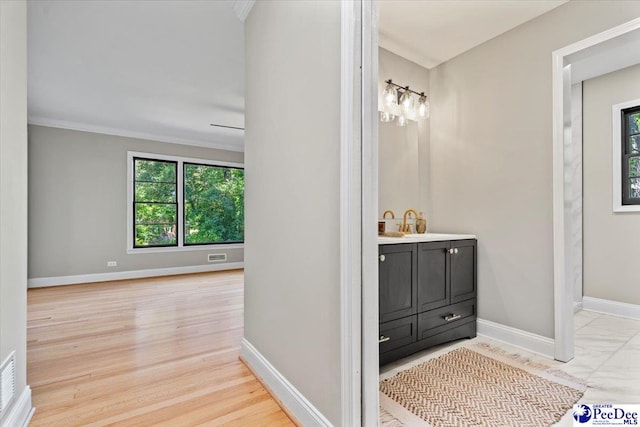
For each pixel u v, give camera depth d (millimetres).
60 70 3295
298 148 1590
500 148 2305
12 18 1446
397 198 2584
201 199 6379
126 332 2832
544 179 2055
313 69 1473
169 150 5969
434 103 2752
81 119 4922
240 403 1702
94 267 5262
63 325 3031
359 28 1266
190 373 2043
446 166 2662
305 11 1535
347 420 1237
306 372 1506
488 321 2383
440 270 2213
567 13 1868
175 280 5402
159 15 2410
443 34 2344
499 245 2314
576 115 1351
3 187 1339
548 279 2031
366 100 1278
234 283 5148
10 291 1397
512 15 2111
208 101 4168
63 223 5023
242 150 6855
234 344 2553
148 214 5805
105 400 1726
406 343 2006
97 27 2553
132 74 3398
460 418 1475
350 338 1238
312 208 1477
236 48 2889
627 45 1383
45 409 1641
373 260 1292
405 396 1649
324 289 1385
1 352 1316
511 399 1551
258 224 2051
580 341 1365
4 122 1359
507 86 2260
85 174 5203
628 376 1149
